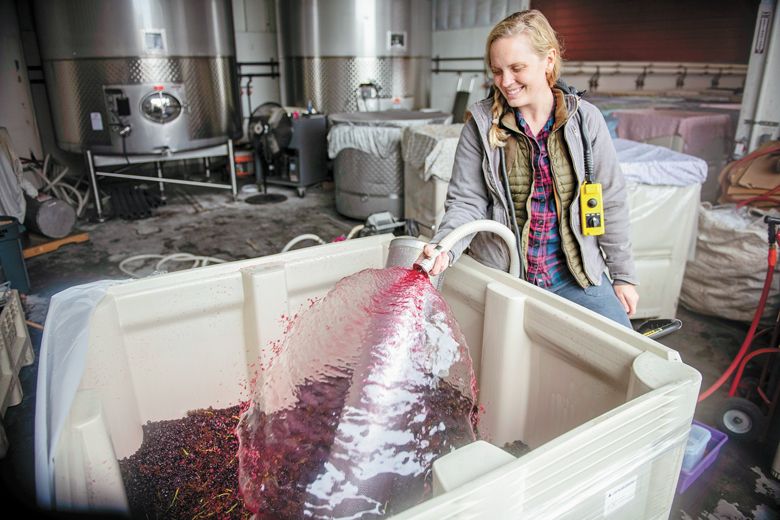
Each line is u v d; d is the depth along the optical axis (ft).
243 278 4.41
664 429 2.76
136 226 14.51
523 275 4.88
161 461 4.09
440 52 20.47
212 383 4.56
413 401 3.23
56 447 2.73
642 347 3.22
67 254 12.47
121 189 16.38
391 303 3.52
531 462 2.19
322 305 3.90
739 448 6.24
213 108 15.92
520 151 4.56
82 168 18.25
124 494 3.15
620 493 2.66
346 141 13.94
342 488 2.99
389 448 3.08
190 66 15.06
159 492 3.85
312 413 3.28
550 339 3.85
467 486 2.04
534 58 4.06
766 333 8.56
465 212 4.71
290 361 3.70
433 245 4.14
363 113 15.74
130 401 4.10
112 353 3.87
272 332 4.51
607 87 16.93
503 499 2.14
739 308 8.71
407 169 11.65
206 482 3.92
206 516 3.66
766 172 9.06
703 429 5.36
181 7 14.48
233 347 4.57
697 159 8.25
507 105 4.52
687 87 14.99
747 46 13.46
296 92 19.11
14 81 15.16
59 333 3.50
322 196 17.61
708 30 14.15
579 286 4.85
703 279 9.17
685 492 5.56
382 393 3.14
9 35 15.16
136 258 11.14
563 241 4.67
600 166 4.57
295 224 14.66
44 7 14.07
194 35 14.94
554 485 2.32
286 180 17.54
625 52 16.16
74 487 2.82
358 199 14.39
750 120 10.42
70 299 3.84
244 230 14.17
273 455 3.36
